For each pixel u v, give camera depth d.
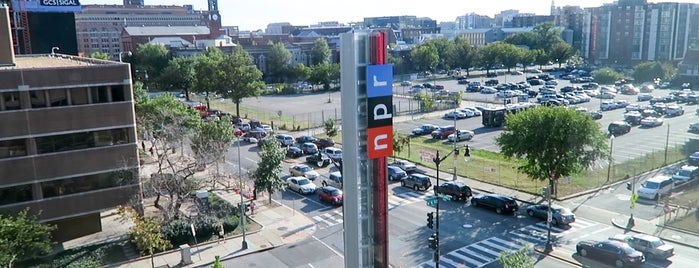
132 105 43.31
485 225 42.84
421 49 176.62
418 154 67.19
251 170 56.09
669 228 40.62
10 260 31.66
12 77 38.59
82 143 41.84
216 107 115.56
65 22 89.50
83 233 43.34
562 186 52.38
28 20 86.06
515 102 109.75
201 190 50.06
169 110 65.06
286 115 102.75
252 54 169.75
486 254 37.09
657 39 131.00
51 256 38.62
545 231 41.22
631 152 64.75
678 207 43.84
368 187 26.56
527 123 46.81
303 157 69.50
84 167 42.03
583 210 45.53
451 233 41.22
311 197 52.59
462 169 59.66
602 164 58.12
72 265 37.06
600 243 35.38
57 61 51.59
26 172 39.94
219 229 42.28
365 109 25.62
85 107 41.50
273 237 42.16
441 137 77.62
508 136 48.53
